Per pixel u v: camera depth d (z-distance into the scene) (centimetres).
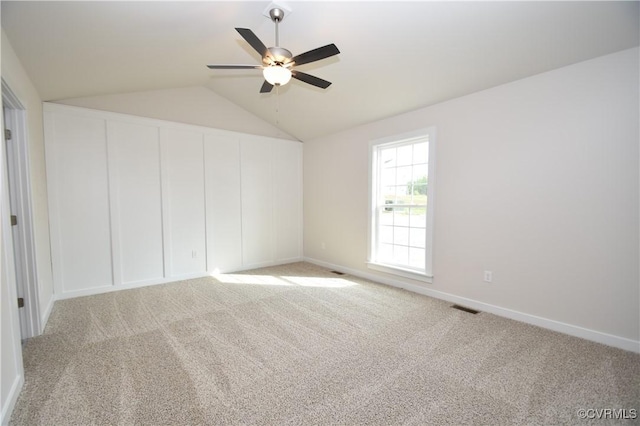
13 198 254
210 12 233
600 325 249
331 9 237
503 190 303
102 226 384
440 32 248
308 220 574
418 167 393
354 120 446
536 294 285
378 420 163
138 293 383
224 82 430
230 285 420
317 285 421
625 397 180
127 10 209
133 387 190
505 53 259
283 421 162
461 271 342
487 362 220
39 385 191
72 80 309
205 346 244
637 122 228
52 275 350
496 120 306
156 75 359
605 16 207
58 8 191
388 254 436
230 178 494
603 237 245
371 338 258
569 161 261
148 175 417
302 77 252
